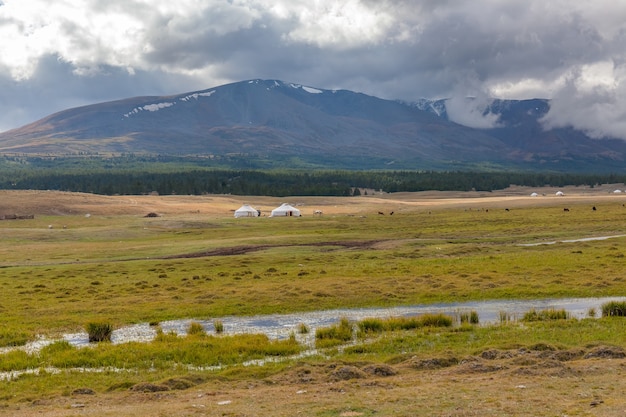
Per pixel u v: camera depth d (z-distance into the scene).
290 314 43.69
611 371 23.42
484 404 19.34
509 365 25.09
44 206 183.00
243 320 41.78
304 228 133.25
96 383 25.80
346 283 54.38
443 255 77.88
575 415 17.66
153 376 26.75
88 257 89.62
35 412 21.12
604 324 35.09
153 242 109.94
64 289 57.12
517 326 35.56
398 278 56.66
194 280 60.66
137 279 63.59
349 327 36.69
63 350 32.34
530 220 132.75
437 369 25.66
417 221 145.00
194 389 23.72
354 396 21.27
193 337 34.72
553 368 24.03
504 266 62.84
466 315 40.00
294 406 20.20
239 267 70.62
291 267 69.38
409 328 36.25
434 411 18.81
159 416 19.59
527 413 18.12
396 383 23.05
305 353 30.91
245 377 25.56
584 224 117.00
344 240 102.19
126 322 41.56
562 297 47.31
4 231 128.38
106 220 164.12
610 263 61.47
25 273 71.25
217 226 146.50
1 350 33.75
